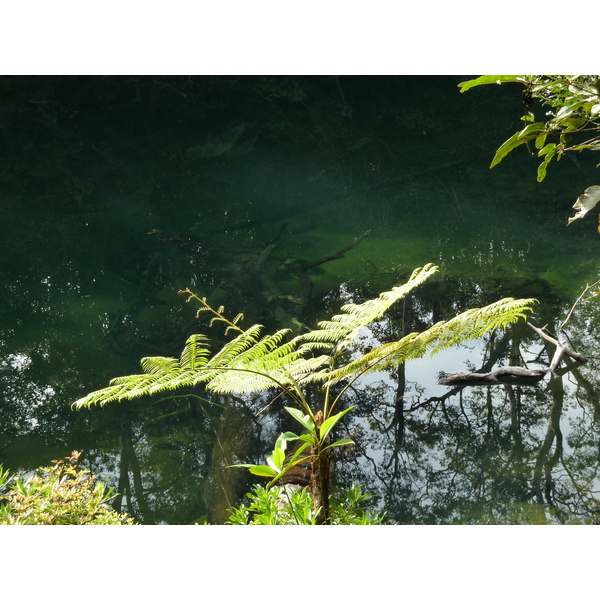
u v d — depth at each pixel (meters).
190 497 3.67
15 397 4.95
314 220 9.46
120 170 11.58
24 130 11.64
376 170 11.77
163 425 4.47
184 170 11.81
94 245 8.70
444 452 3.91
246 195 10.79
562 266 6.93
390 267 7.35
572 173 10.39
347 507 2.70
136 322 6.30
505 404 4.39
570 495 3.43
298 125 13.08
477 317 2.58
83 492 2.73
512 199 9.62
